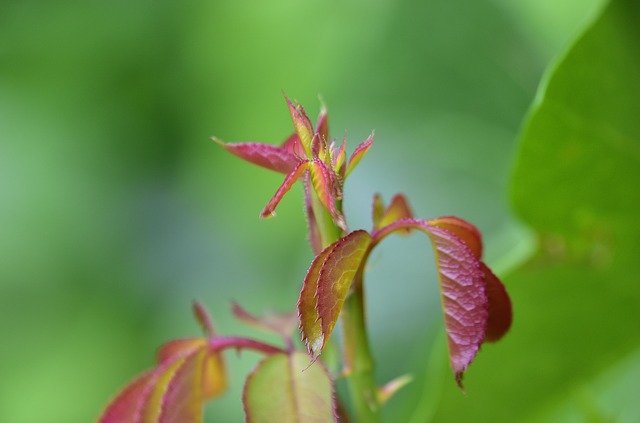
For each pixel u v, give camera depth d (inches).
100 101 30.0
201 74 28.4
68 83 30.0
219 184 29.0
